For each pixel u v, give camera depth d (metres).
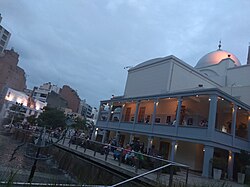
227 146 17.75
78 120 49.22
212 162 15.88
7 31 105.62
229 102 19.11
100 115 31.52
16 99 68.88
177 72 25.80
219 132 17.16
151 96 23.23
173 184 6.78
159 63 27.16
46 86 91.75
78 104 98.06
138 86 29.48
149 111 27.12
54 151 22.38
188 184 7.02
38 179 8.16
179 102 20.11
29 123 49.25
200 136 17.06
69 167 17.16
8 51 84.94
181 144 21.75
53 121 41.09
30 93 89.88
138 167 12.51
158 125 21.19
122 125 26.11
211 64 34.28
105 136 28.73
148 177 9.06
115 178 12.35
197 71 27.61
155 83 26.77
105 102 31.00
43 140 14.74
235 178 17.52
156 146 23.80
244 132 22.22
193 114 22.98
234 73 30.58
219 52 36.59
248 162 17.17
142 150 22.16
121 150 14.25
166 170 10.66
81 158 17.39
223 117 23.75
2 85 80.69
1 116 60.75
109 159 16.12
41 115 43.28
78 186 3.57
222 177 16.12
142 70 29.80
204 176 15.38
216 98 17.20
